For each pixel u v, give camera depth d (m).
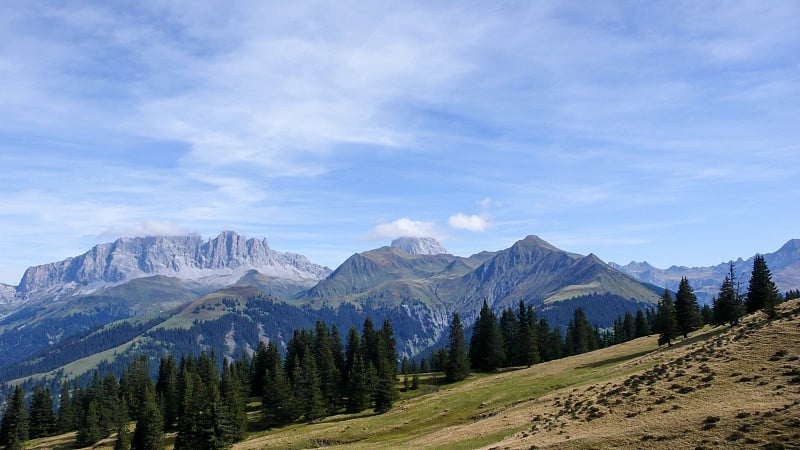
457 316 138.00
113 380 173.25
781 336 54.22
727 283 112.00
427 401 97.50
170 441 120.50
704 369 52.59
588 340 168.38
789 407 37.56
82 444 133.75
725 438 35.88
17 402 144.12
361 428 83.81
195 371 157.88
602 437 42.00
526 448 44.56
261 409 132.62
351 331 151.25
